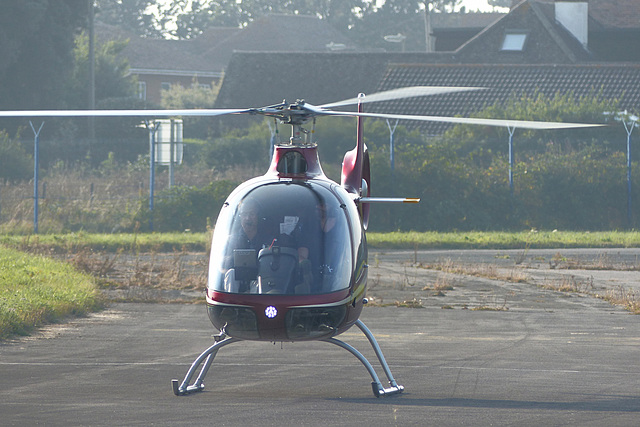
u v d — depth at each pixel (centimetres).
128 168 7419
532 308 2923
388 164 5809
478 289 3362
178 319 2662
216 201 5594
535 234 5397
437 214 5753
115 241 4756
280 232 1498
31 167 7225
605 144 6575
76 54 10950
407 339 2336
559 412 1492
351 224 1568
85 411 1494
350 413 1480
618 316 2759
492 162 6247
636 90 8012
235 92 10412
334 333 1525
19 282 2986
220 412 1487
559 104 7019
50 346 2184
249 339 1520
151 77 15900
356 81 10275
